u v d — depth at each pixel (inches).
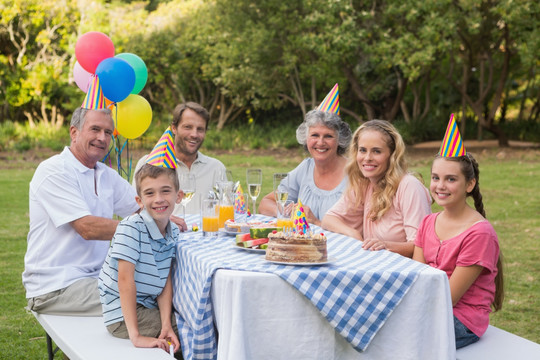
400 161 143.9
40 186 137.3
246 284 97.4
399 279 101.3
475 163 124.3
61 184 137.3
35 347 169.2
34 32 899.4
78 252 139.0
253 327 98.5
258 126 891.4
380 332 102.7
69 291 133.6
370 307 100.7
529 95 976.9
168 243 123.3
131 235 118.3
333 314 99.0
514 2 631.8
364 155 144.7
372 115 825.5
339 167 175.0
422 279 102.0
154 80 890.7
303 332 100.3
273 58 779.4
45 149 799.1
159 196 120.0
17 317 194.1
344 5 653.9
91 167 145.9
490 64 794.2
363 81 884.6
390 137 143.7
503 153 709.9
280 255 105.0
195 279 109.7
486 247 117.3
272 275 98.5
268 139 861.2
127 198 154.3
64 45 869.8
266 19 748.0
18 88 879.7
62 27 898.1
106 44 218.5
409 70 653.9
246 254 114.0
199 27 857.5
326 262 105.4
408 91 981.2
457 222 123.3
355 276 100.2
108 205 147.4
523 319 192.1
